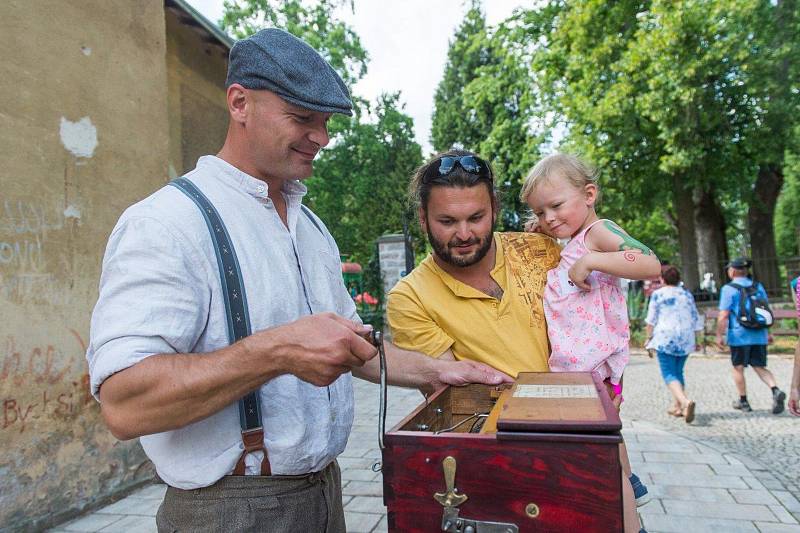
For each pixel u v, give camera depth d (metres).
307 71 1.42
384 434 1.18
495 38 17.11
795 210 29.12
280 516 1.38
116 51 4.47
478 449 1.11
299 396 1.43
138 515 3.92
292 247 1.57
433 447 1.14
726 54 12.77
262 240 1.47
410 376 1.84
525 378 1.63
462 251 1.82
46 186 3.85
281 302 1.45
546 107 16.72
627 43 13.99
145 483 4.52
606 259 1.84
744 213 28.39
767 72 13.19
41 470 3.69
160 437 1.35
